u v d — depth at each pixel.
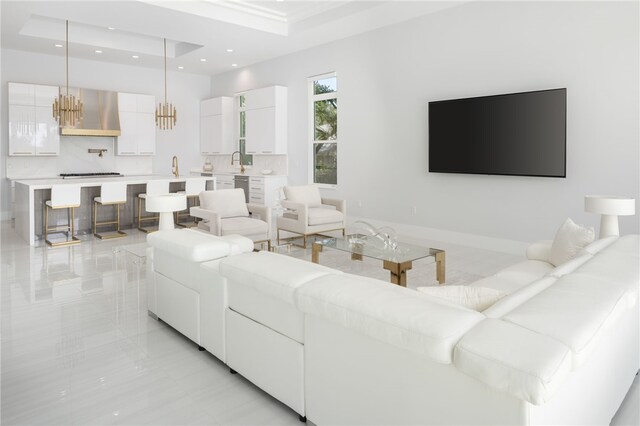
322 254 5.94
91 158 9.87
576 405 1.63
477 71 6.20
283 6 7.06
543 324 1.49
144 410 2.29
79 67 9.59
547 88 5.54
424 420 1.62
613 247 2.72
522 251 5.92
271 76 9.65
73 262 5.44
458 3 6.26
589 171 5.25
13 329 3.34
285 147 9.41
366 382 1.81
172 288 3.18
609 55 5.02
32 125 8.78
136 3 6.03
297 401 2.16
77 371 2.69
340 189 8.34
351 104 7.96
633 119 4.89
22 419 2.19
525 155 5.69
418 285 4.50
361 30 7.49
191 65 10.24
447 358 1.46
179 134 11.23
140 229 7.88
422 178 7.03
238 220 5.80
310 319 2.04
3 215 8.87
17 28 7.28
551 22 5.45
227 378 2.63
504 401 1.38
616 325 2.04
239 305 2.51
